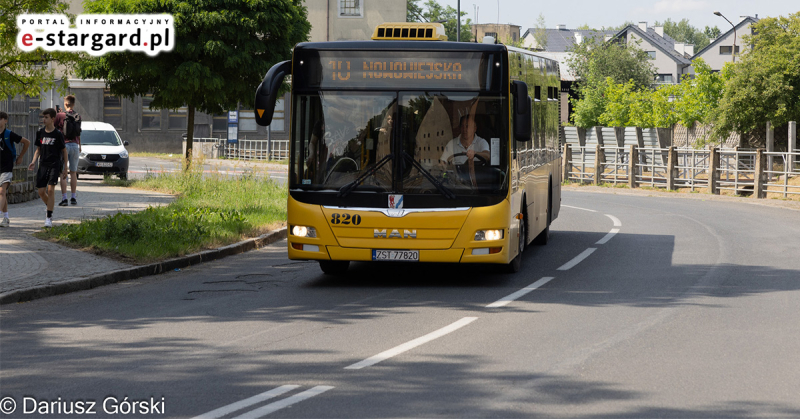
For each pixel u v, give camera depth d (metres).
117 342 9.45
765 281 13.91
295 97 13.48
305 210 13.37
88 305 11.81
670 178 37.88
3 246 15.97
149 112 72.00
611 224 23.81
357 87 13.39
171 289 13.25
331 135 13.41
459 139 13.28
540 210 17.47
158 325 10.41
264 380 7.82
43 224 19.12
